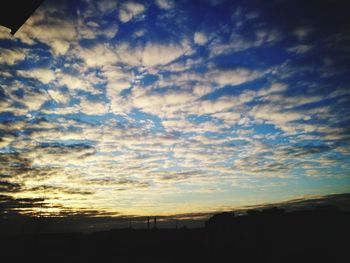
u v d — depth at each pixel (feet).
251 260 70.44
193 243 96.68
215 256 79.05
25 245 94.53
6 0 8.64
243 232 83.35
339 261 59.47
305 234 72.08
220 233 89.56
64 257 88.07
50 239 110.32
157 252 94.84
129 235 117.50
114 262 79.92
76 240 116.26
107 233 122.62
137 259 83.71
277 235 75.20
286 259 65.31
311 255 64.03
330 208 77.61
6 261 80.69
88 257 88.74
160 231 117.50
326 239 68.28
